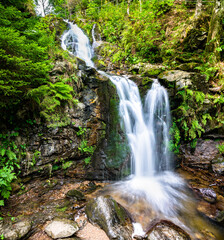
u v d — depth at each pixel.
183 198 4.32
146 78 6.88
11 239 2.69
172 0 9.89
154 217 3.60
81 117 5.53
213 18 6.87
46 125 4.60
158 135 6.27
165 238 2.79
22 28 5.23
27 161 4.17
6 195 3.52
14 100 3.66
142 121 6.41
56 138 4.81
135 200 4.21
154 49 9.66
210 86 6.33
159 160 6.03
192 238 3.07
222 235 3.16
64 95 4.82
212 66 6.76
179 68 7.12
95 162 5.38
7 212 3.42
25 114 4.12
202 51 7.81
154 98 6.48
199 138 6.18
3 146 3.77
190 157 6.09
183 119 6.10
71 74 5.59
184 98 5.93
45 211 3.60
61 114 4.98
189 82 5.97
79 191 4.24
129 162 5.30
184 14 9.70
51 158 4.69
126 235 2.92
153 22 10.14
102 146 5.57
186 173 5.67
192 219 3.57
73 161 5.27
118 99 6.12
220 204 3.98
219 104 5.89
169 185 4.99
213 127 5.96
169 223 3.31
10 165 3.76
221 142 5.90
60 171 4.98
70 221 3.24
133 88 6.78
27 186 4.25
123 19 12.79
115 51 10.80
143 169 5.66
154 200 4.23
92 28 13.42
